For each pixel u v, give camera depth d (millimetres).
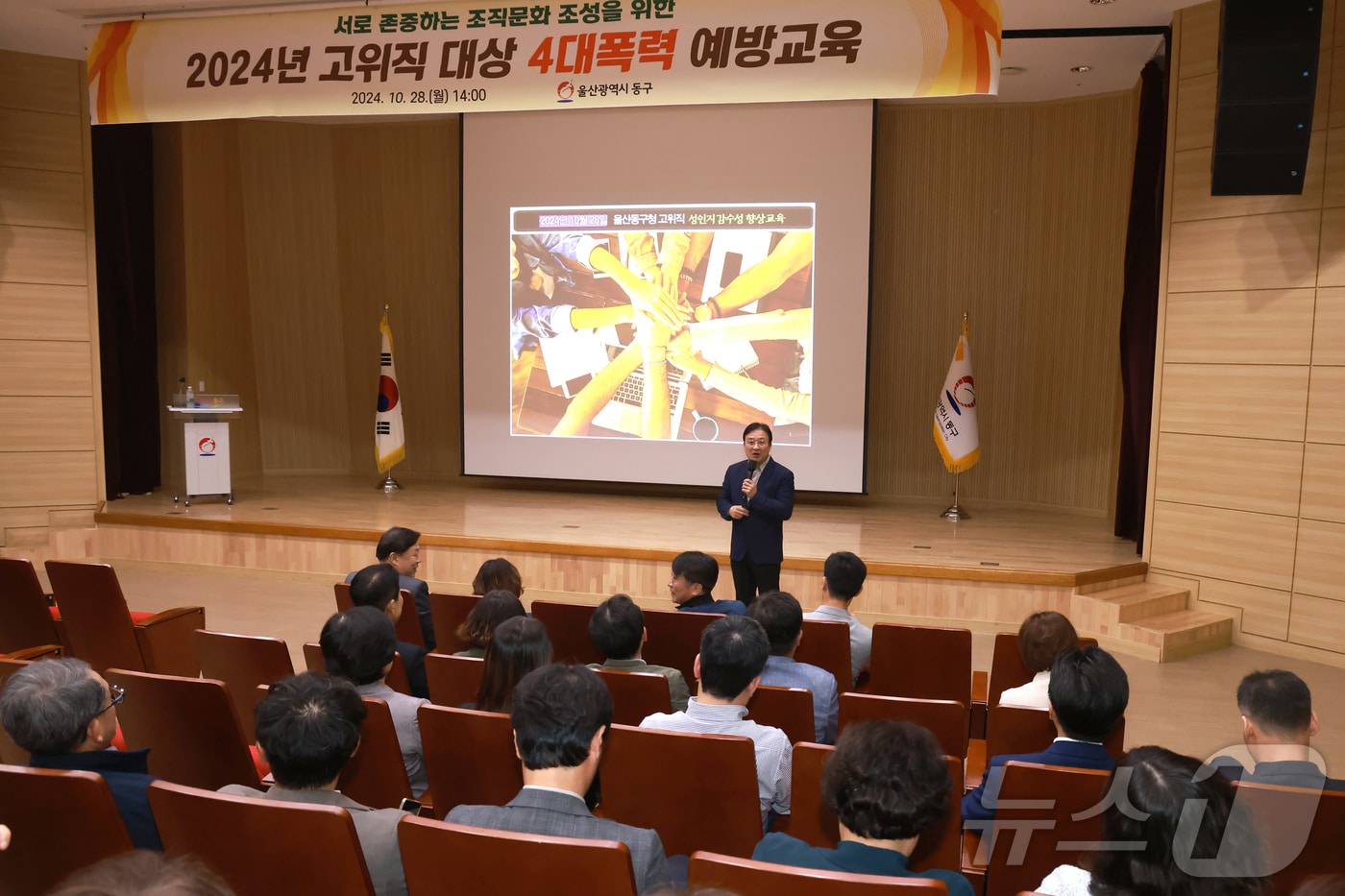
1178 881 1404
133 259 9578
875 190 9656
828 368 9141
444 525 8102
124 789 2105
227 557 8109
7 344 8328
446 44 6527
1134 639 6398
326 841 1803
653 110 9336
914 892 1500
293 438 11086
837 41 6031
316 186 10930
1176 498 7016
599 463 9656
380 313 11055
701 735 2314
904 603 6945
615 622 3135
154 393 9711
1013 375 9617
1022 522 8812
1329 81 6164
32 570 4465
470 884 1719
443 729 2557
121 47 7004
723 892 1201
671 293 9414
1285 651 6453
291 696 2027
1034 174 9398
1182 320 6949
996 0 5812
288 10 6750
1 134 8227
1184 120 6887
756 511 5699
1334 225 6168
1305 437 6344
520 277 9711
